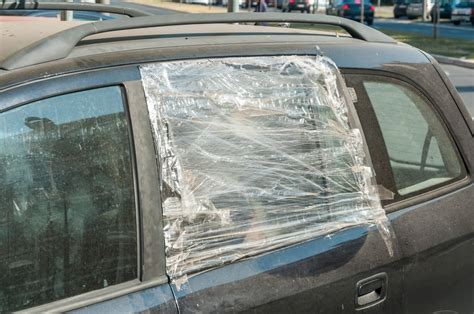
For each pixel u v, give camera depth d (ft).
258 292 6.57
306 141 7.45
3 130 5.61
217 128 6.83
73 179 5.91
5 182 5.59
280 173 7.19
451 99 9.30
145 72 6.48
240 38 7.81
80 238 5.88
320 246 7.18
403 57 8.89
